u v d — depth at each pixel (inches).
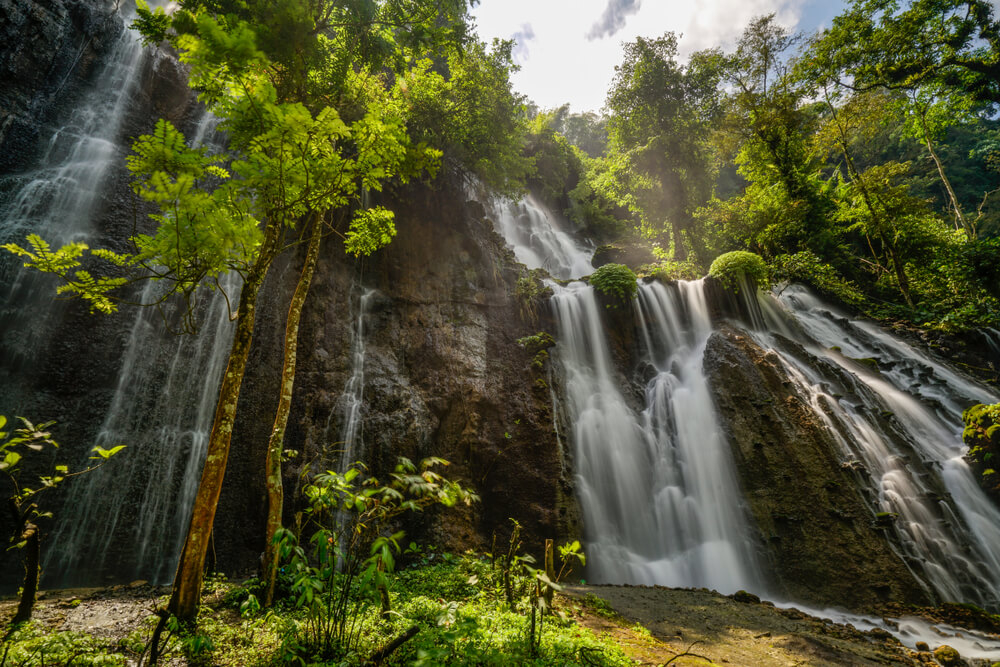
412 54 366.0
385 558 130.0
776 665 216.8
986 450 456.8
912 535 410.6
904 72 904.3
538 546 464.1
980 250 834.2
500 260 718.5
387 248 631.8
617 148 1064.8
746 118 1021.8
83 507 380.8
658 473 551.8
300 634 158.2
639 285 751.1
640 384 650.2
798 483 462.0
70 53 549.3
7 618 181.0
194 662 147.6
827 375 575.8
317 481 146.2
